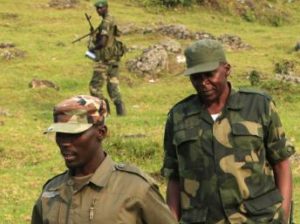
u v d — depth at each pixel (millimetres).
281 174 10055
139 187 7363
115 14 62375
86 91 40094
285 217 9852
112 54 32281
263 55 50156
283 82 39312
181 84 41844
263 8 69500
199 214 9805
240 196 9664
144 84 42094
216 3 67875
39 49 48875
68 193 7430
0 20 57094
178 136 10016
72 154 7324
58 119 7332
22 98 37281
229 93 10031
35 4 62531
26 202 20031
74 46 50469
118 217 7246
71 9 62500
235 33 60719
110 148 24766
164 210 7500
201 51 9820
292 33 62781
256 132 9773
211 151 9797
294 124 30703
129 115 33375
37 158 25422
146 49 44906
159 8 66062
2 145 26531
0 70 43062
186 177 9961
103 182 7359
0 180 22141
